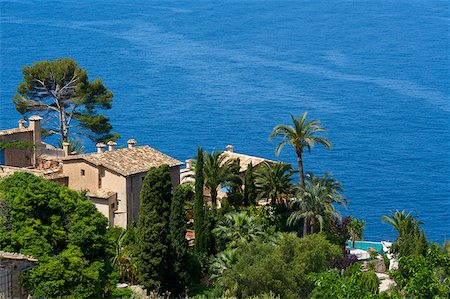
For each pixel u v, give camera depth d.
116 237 112.12
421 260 73.31
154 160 131.12
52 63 171.50
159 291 104.00
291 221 131.00
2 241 84.81
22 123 142.00
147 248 103.75
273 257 99.44
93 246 89.12
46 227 87.81
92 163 126.25
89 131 175.25
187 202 130.75
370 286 92.25
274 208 134.38
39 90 172.75
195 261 110.38
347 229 139.50
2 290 77.44
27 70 171.12
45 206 89.75
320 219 129.88
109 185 126.12
